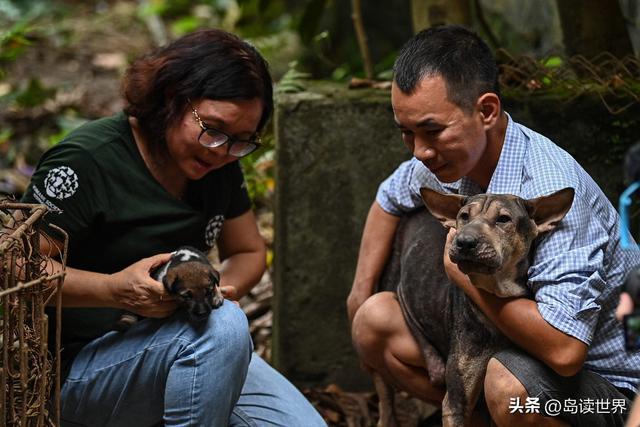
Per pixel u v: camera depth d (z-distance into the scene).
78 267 4.03
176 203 4.05
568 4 5.50
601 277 3.77
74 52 11.05
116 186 3.95
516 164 3.90
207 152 3.86
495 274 3.65
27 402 3.47
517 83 5.10
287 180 5.17
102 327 4.05
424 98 3.72
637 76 5.19
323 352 5.36
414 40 3.86
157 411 4.00
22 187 7.54
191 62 3.82
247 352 3.88
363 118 5.09
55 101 9.27
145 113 3.92
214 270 3.81
